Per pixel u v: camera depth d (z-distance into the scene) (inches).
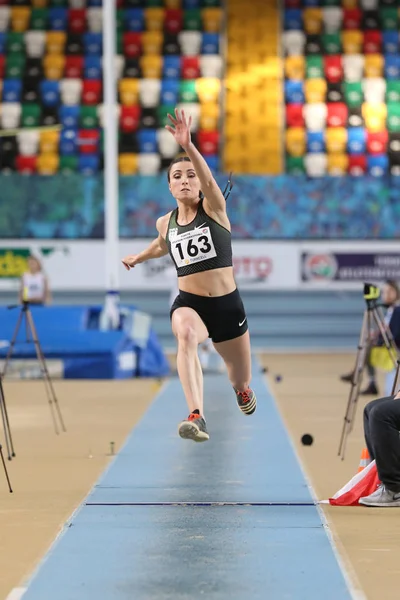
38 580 406.3
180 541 473.1
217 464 702.5
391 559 439.2
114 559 440.1
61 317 1476.4
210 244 567.2
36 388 1285.7
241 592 388.5
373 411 553.9
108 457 737.6
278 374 1497.3
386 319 1059.9
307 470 674.8
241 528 501.7
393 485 552.7
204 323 574.9
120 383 1358.3
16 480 641.6
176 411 1035.9
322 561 436.1
